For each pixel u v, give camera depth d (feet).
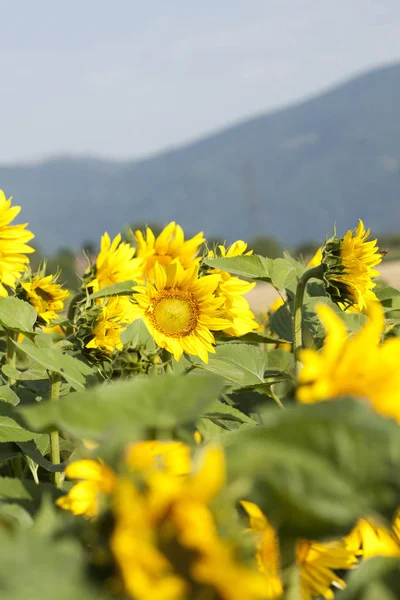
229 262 10.68
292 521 3.87
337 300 10.71
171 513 3.52
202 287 11.13
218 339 11.70
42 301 11.53
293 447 3.92
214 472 3.52
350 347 4.24
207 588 3.36
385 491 3.79
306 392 4.27
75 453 8.00
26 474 10.38
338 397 4.05
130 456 3.92
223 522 3.58
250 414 9.17
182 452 4.19
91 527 3.84
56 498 5.35
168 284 11.13
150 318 10.98
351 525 3.88
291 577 4.26
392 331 11.22
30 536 3.67
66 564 3.58
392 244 100.94
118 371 8.52
